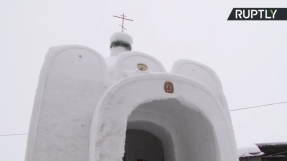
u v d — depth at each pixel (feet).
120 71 19.71
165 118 19.80
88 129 16.26
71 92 17.12
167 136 20.33
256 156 34.96
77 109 16.69
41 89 16.51
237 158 15.25
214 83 21.62
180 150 19.52
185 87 16.10
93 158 12.76
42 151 14.83
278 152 36.19
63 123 15.97
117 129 13.69
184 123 18.72
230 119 20.29
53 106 16.29
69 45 19.03
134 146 23.98
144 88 15.25
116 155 13.10
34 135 15.06
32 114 15.60
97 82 18.16
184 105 16.05
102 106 13.94
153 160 23.63
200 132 16.97
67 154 15.16
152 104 17.53
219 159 14.97
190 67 21.80
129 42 31.48
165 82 15.80
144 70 20.90
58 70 17.63
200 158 16.99
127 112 14.32
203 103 16.06
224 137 15.53
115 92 14.47
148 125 20.08
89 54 19.25
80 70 18.21
